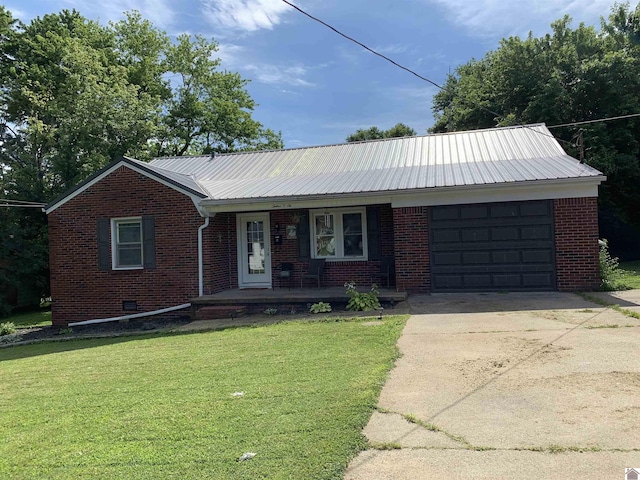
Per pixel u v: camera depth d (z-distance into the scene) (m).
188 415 4.64
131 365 7.22
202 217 12.47
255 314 11.53
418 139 16.16
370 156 15.27
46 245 21.48
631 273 15.59
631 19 25.28
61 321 13.38
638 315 7.80
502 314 8.66
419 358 6.12
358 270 13.23
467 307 9.58
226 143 35.16
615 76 22.69
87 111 22.16
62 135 21.67
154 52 32.31
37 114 23.53
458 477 3.16
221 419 4.46
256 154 17.25
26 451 4.04
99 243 13.10
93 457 3.81
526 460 3.33
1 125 24.56
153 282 12.79
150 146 27.64
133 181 12.88
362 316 9.69
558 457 3.35
